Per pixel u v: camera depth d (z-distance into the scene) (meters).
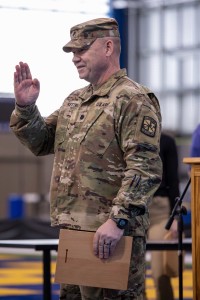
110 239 6.78
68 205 7.12
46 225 24.47
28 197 35.16
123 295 7.01
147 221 7.20
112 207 6.86
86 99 7.27
